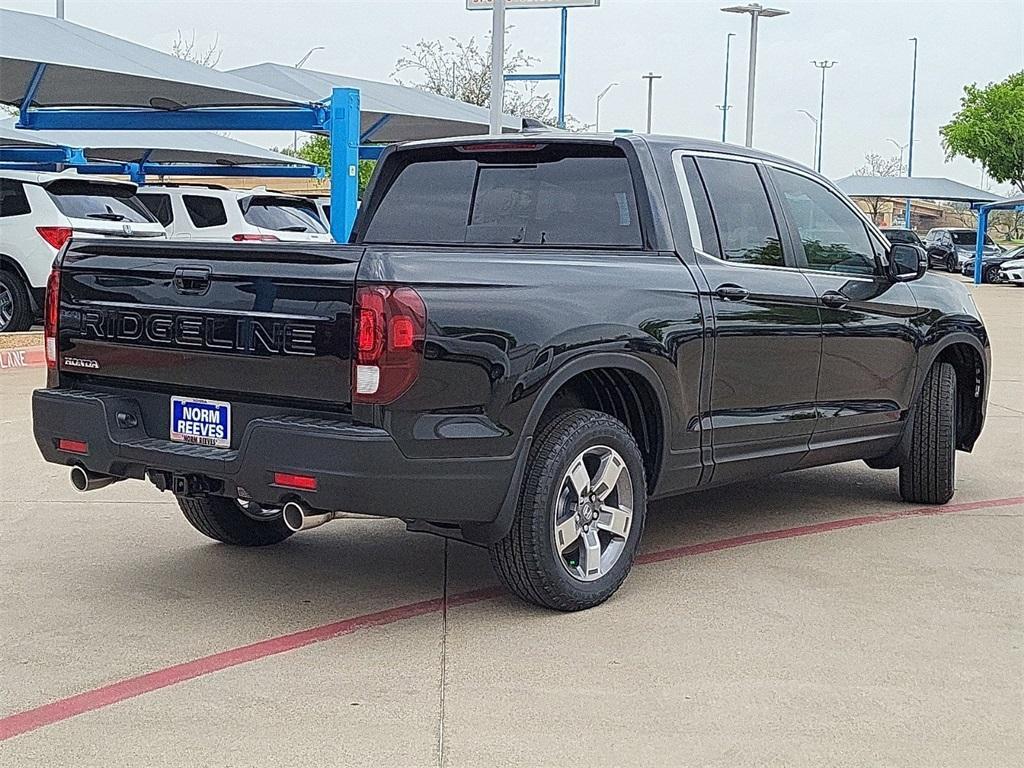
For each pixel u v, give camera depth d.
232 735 4.05
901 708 4.31
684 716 4.22
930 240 51.97
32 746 3.96
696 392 5.67
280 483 4.66
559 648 4.86
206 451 4.95
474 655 4.78
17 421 9.92
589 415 5.25
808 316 6.23
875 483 8.08
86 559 6.08
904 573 5.95
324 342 4.65
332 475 4.56
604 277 5.30
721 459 5.89
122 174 27.20
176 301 5.04
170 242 5.09
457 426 4.74
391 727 4.11
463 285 4.77
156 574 5.84
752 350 5.92
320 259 4.68
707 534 6.68
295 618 5.21
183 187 16.64
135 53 16.30
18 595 5.49
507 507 4.95
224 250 4.90
